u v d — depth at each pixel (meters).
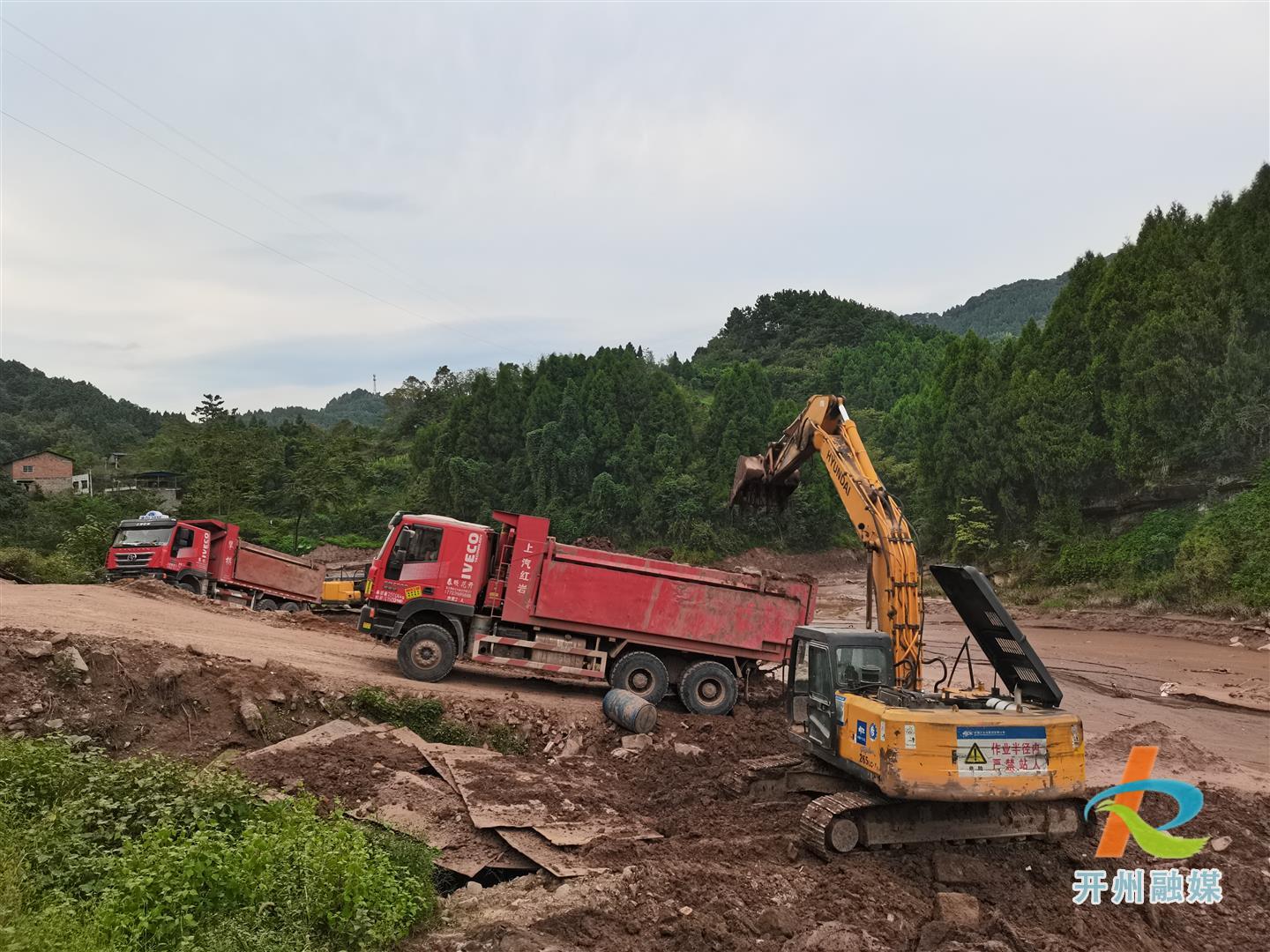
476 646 16.61
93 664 12.09
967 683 23.56
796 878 9.25
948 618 41.97
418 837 9.45
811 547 79.62
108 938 6.35
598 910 8.02
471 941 7.35
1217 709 21.91
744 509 17.38
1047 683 11.12
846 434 14.13
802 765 11.94
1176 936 9.61
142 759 10.39
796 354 166.62
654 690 16.78
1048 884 10.12
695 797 12.20
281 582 28.45
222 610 22.25
